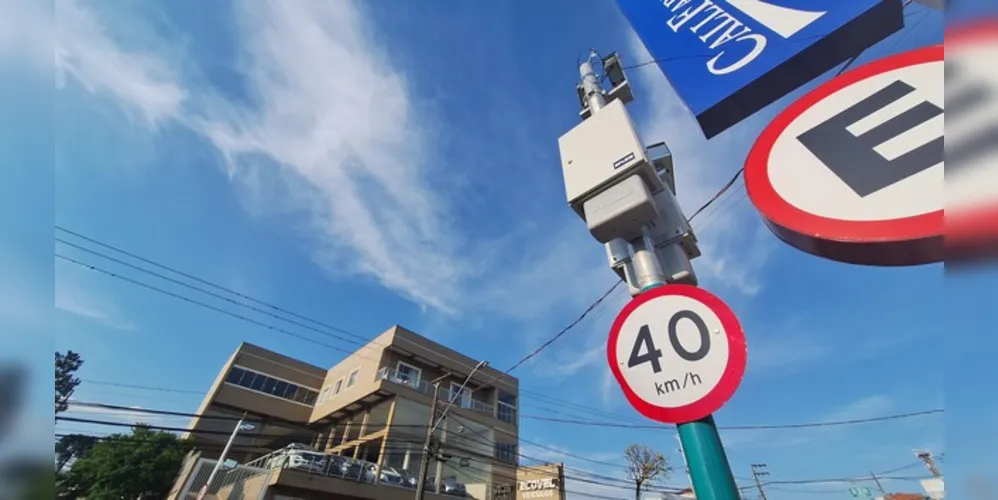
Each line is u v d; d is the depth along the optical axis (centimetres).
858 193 133
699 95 198
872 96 146
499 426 2173
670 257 200
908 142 132
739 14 202
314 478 1386
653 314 177
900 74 144
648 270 192
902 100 139
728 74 193
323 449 2091
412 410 1933
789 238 146
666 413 158
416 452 1805
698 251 213
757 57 187
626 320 184
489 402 2319
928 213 120
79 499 1573
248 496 1342
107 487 1600
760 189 156
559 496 2084
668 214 209
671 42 218
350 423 2031
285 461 1409
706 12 213
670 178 249
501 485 1998
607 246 214
